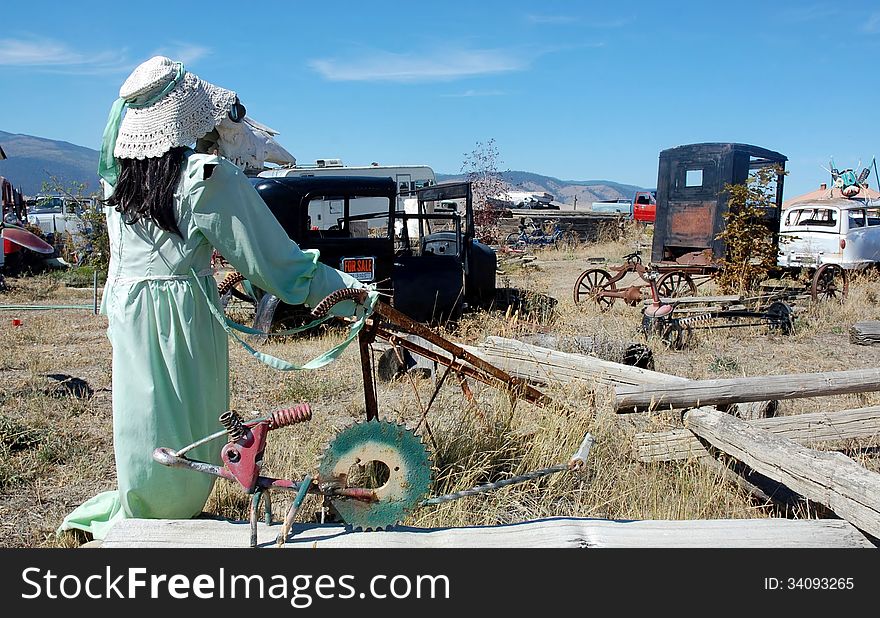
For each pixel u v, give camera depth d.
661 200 15.82
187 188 3.22
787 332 10.84
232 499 4.27
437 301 10.68
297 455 5.01
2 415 6.05
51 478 4.89
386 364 7.27
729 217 13.97
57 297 15.20
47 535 4.02
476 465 4.57
